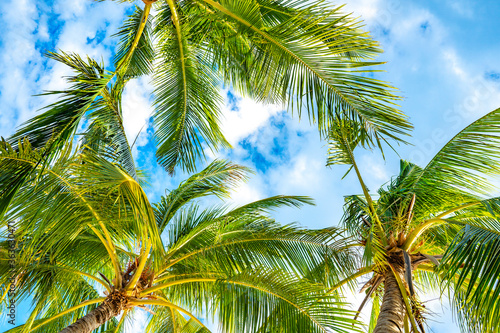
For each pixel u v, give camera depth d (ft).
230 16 18.56
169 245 24.86
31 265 21.72
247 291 20.66
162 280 24.14
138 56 26.81
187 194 28.84
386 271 22.35
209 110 28.04
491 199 18.38
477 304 15.21
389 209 25.76
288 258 22.34
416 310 20.45
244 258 22.26
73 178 17.74
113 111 23.08
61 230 18.85
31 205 17.72
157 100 27.61
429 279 27.43
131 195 16.88
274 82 19.51
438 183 23.58
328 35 17.80
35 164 15.75
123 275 22.62
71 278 23.31
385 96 17.29
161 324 27.37
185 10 24.09
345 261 21.91
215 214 26.12
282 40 18.22
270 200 26.30
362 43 17.95
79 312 25.08
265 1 20.88
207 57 27.07
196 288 23.34
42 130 15.26
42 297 21.85
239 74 24.84
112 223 20.97
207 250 22.84
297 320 19.54
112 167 16.90
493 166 21.54
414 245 23.56
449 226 26.50
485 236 15.97
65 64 17.24
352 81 17.56
